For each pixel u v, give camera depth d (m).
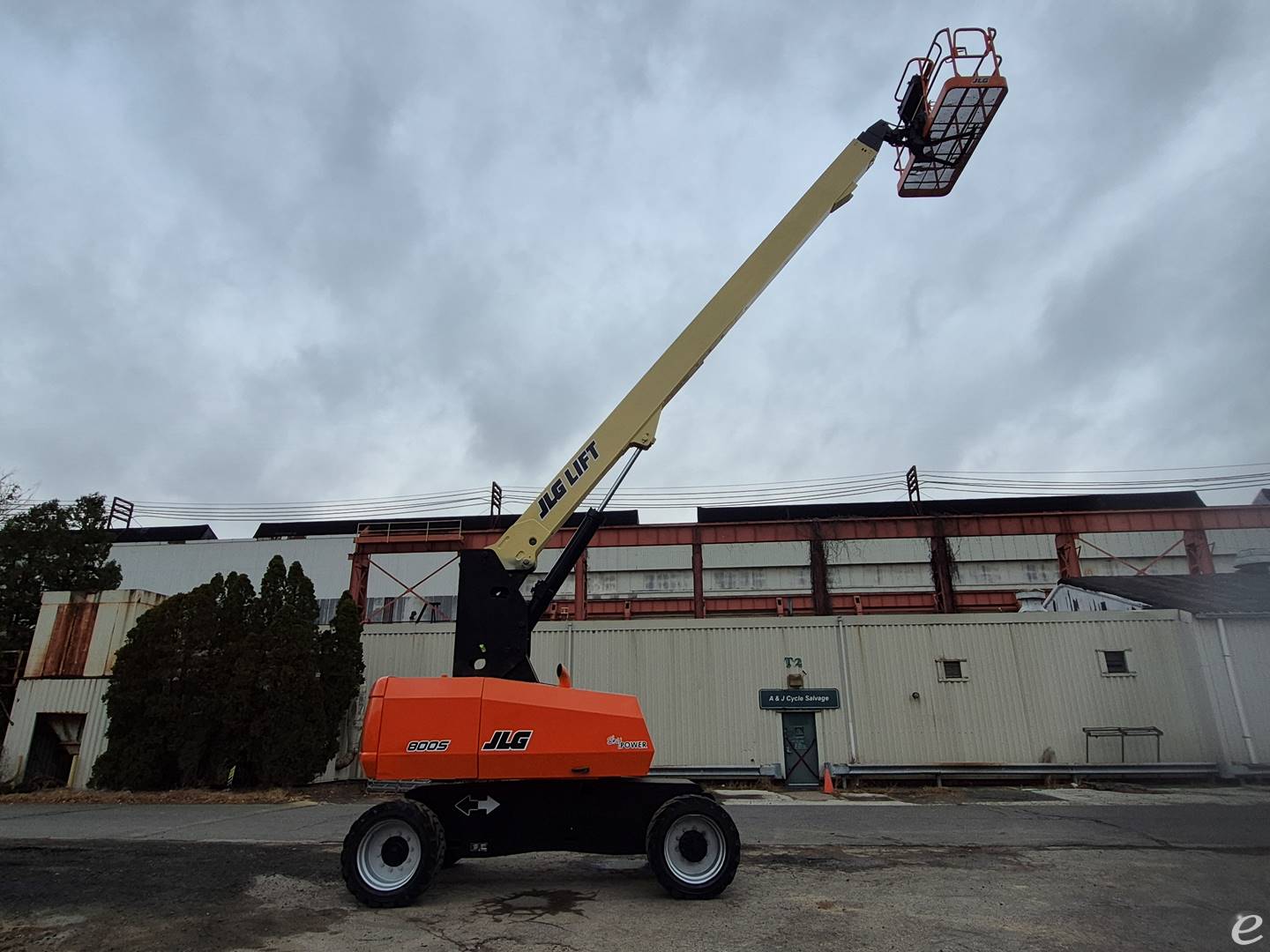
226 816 13.48
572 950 5.61
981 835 10.79
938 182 10.55
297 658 18.92
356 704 21.50
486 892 7.34
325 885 7.57
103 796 17.00
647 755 7.23
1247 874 8.07
